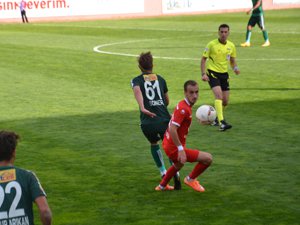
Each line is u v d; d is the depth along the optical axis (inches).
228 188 794.2
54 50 2511.1
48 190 799.1
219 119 1122.0
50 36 3225.9
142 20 4542.3
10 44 2805.1
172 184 827.4
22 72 1914.4
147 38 3002.0
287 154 952.9
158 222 681.0
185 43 2716.5
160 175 861.8
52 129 1152.2
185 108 740.0
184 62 2060.8
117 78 1763.0
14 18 4694.9
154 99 808.9
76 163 925.8
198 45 2615.7
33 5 4778.5
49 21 4682.6
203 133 1104.2
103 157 957.2
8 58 2273.6
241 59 2108.8
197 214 703.1
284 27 3528.5
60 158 954.7
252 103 1366.9
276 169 874.8
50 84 1680.6
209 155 764.6
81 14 4928.6
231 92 1505.9
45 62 2137.1
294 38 2834.6
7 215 447.2
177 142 744.3
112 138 1077.8
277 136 1067.9
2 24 4379.9
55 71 1923.0
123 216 702.5
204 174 855.7
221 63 1155.9
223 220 682.2
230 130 1122.0
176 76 1771.7
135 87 805.9
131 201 754.2
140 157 954.7
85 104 1392.7
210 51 1156.5
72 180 841.5
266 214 698.2
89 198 766.5
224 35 1147.3
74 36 3198.8
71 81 1724.9
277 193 770.8
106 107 1354.6
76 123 1200.2
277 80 1669.5
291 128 1125.1
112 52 2401.6
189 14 5206.7
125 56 2262.6
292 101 1380.4
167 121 806.5
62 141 1061.1
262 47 2490.2
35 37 3179.1
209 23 4030.5
